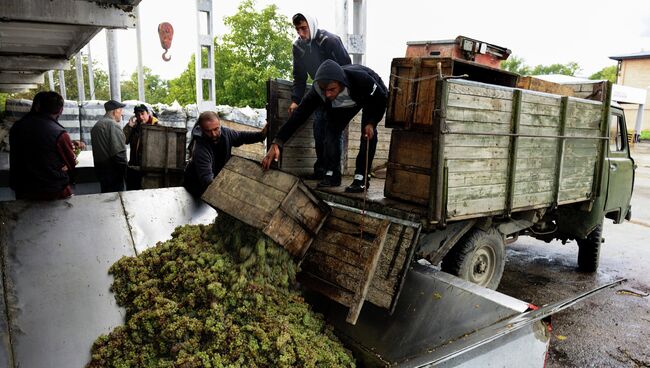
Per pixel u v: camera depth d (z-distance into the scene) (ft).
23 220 10.72
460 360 6.88
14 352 8.20
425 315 9.12
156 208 12.46
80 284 9.73
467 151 9.70
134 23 12.85
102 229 11.25
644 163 61.26
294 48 13.96
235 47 78.64
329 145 12.34
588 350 12.28
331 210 10.58
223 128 13.80
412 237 9.04
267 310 8.42
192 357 7.51
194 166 13.03
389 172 10.54
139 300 9.03
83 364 8.39
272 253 9.16
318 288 9.75
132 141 18.78
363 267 9.25
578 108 13.12
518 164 11.18
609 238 24.71
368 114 11.19
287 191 9.37
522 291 16.49
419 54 13.46
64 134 11.80
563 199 13.33
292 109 13.82
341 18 20.88
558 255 21.38
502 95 10.32
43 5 11.31
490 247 12.73
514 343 7.70
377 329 9.76
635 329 13.60
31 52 21.29
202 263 9.20
